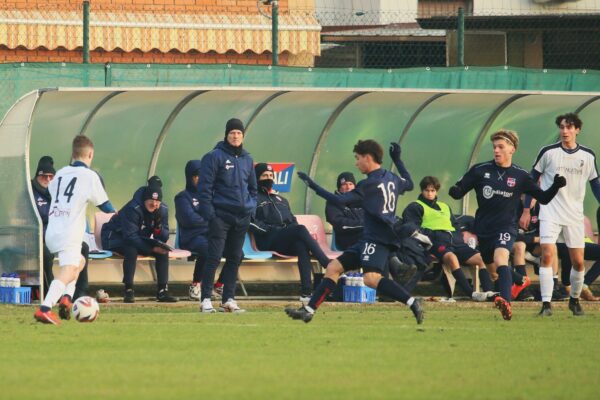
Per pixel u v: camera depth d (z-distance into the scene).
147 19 83.38
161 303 51.16
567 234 46.38
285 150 63.25
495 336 37.19
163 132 61.53
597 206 66.50
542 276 46.47
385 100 62.12
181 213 55.38
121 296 59.97
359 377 27.47
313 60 91.19
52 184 40.59
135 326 39.75
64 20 80.94
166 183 62.00
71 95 58.22
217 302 52.00
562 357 31.66
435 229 55.72
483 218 44.31
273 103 61.69
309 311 40.19
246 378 27.14
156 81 61.47
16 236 50.84
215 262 47.00
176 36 83.62
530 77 65.38
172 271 57.69
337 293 54.25
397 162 41.00
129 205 52.69
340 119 63.44
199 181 46.66
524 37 88.81
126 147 61.47
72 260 40.16
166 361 30.08
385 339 35.84
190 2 85.81
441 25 89.06
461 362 30.41
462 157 65.00
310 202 63.81
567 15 85.56
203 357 30.92
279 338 35.88
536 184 44.00
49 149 60.41
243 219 47.12
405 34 96.38
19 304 49.56
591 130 64.81
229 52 87.00
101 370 28.33
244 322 41.84
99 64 60.62
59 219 40.12
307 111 62.66
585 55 89.19
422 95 61.12
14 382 26.36
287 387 25.80
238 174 46.91
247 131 62.59
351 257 40.22
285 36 86.38
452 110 63.88
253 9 87.25
